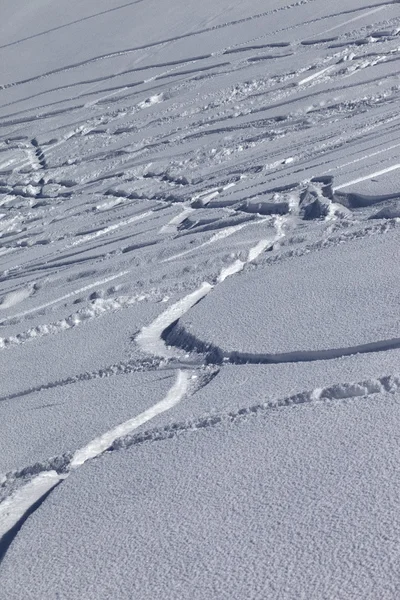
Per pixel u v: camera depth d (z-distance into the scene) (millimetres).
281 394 3133
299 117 11727
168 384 3689
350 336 3521
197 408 3281
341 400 2945
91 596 2240
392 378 2936
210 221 7500
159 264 6184
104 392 3832
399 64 12852
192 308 4578
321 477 2473
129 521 2566
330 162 7836
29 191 13461
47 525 2689
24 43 26125
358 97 11719
